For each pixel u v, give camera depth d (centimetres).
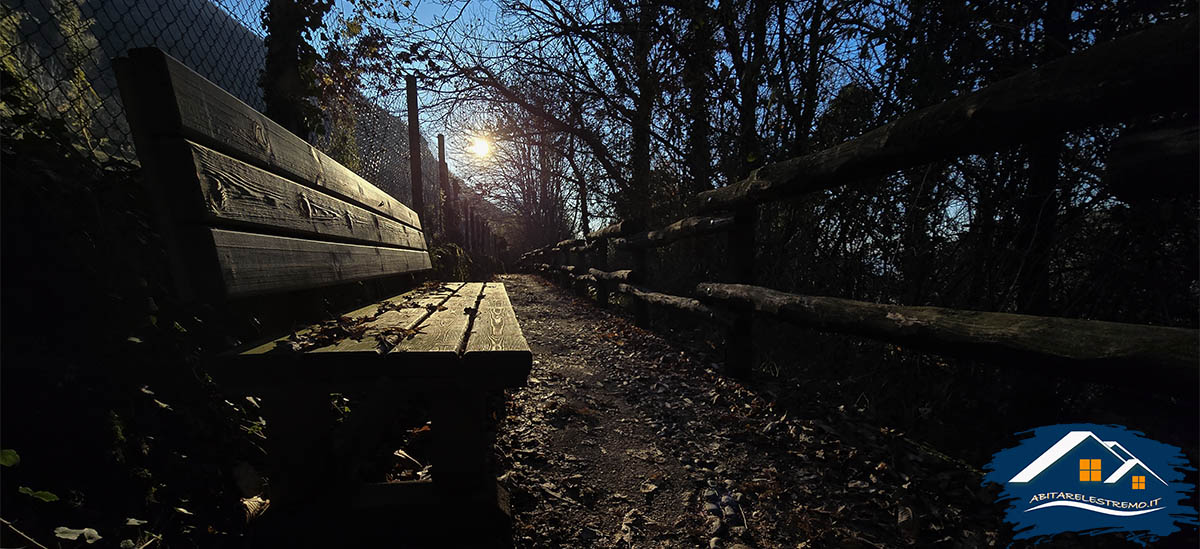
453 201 1057
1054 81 123
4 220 122
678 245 570
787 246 429
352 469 135
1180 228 188
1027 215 241
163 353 146
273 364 113
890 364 296
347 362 116
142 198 160
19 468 105
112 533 110
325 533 125
